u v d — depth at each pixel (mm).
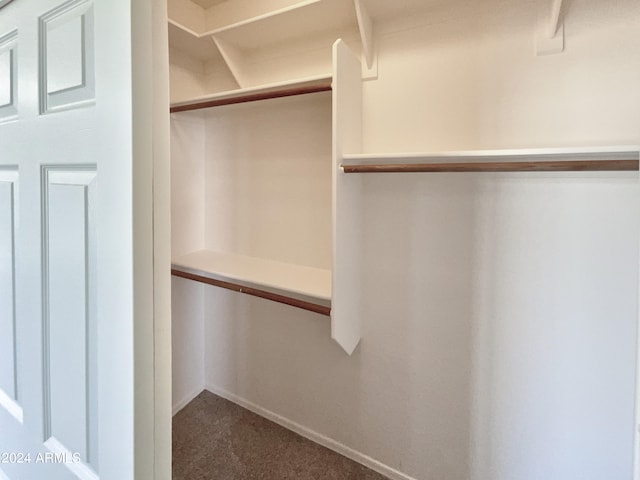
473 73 1395
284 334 1983
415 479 1666
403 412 1665
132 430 566
